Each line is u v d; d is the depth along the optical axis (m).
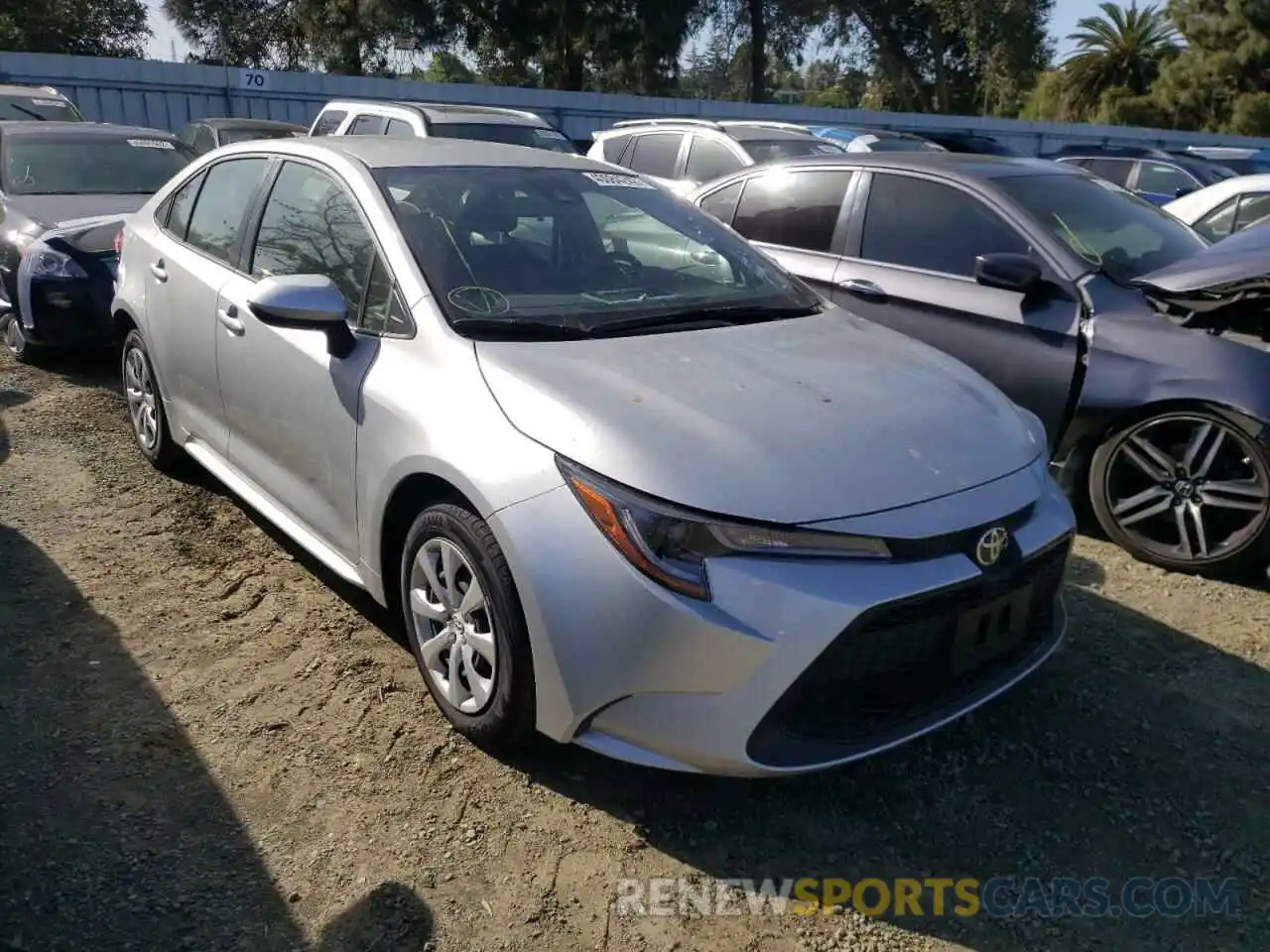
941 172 5.35
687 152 10.60
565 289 3.44
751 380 2.98
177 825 2.67
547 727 2.71
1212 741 3.24
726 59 38.81
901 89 41.34
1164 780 3.04
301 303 3.13
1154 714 3.38
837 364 3.21
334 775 2.90
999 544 2.69
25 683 3.24
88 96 18.42
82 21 35.44
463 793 2.85
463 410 2.88
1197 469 4.30
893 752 3.13
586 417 2.68
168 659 3.43
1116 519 4.53
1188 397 4.24
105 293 6.50
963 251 5.12
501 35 30.33
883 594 2.49
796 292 3.94
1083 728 3.29
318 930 2.38
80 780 2.81
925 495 2.64
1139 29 43.53
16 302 6.61
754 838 2.75
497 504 2.68
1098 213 5.22
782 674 2.45
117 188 7.93
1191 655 3.74
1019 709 3.38
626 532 2.51
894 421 2.87
